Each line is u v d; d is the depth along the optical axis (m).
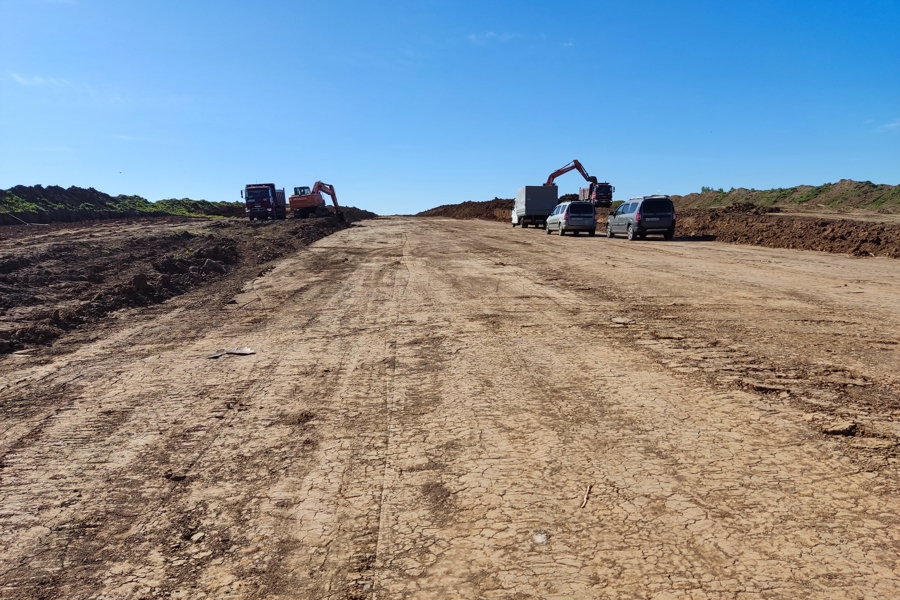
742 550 3.25
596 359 7.03
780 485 3.91
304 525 3.67
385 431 5.06
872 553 3.18
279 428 5.20
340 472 4.34
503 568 3.18
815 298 10.39
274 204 47.91
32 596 3.11
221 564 3.33
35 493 4.17
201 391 6.25
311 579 3.17
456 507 3.80
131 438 5.06
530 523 3.59
